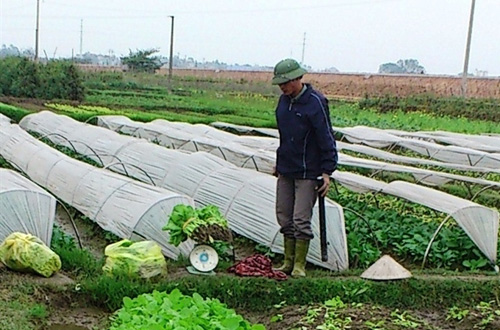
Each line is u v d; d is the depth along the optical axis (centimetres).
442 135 2122
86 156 1380
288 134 659
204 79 4988
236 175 920
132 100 3338
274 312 616
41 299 590
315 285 654
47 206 721
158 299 484
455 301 668
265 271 669
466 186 1254
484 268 784
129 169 1161
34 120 1808
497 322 605
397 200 1115
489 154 1538
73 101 3148
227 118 2598
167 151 1136
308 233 676
